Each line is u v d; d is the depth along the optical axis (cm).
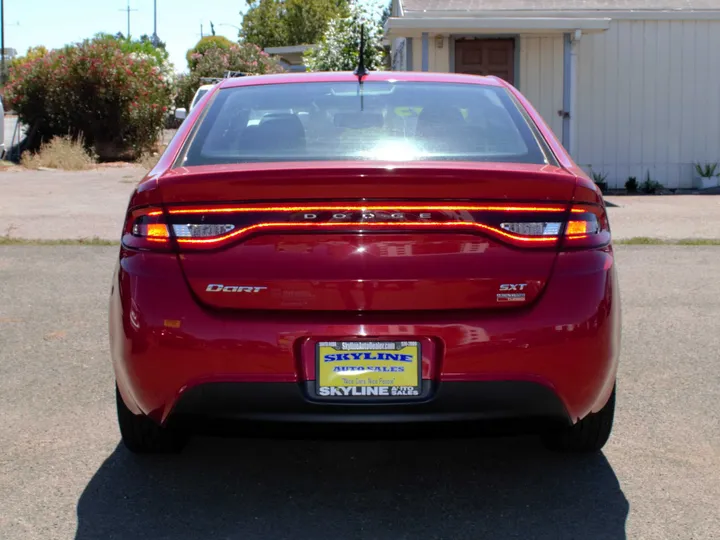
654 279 780
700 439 407
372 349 303
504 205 305
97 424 428
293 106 395
